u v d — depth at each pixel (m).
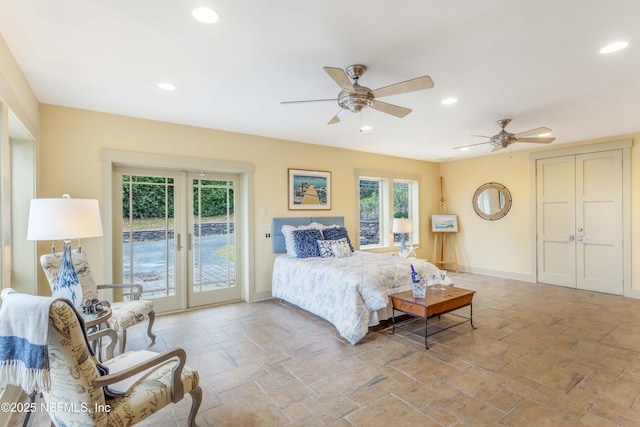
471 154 6.45
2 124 2.05
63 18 1.88
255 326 3.70
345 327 3.24
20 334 1.33
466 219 6.93
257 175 4.76
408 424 1.97
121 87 2.93
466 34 2.09
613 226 4.96
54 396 1.45
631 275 4.80
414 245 6.93
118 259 3.93
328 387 2.39
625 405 2.14
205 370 2.66
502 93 3.12
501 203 6.31
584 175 5.24
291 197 5.09
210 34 2.08
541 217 5.75
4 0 1.70
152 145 3.91
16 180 2.92
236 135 4.56
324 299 3.65
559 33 2.08
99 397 1.44
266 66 2.53
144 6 1.78
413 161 6.95
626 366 2.67
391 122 4.12
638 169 4.72
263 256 4.82
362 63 2.48
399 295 3.41
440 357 2.87
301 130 4.49
